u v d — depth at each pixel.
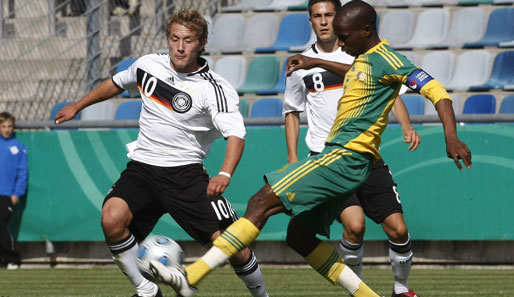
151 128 17.34
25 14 53.84
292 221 16.45
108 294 24.86
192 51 16.78
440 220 31.50
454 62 44.56
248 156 32.47
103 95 18.38
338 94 20.50
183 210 17.19
